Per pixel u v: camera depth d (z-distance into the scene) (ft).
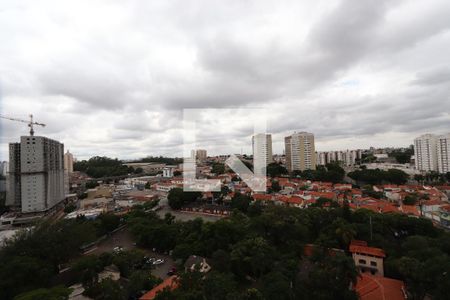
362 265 125.80
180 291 88.28
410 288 95.04
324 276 89.76
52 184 361.10
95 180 592.19
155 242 180.45
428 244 127.85
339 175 419.33
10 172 335.88
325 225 167.02
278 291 91.30
